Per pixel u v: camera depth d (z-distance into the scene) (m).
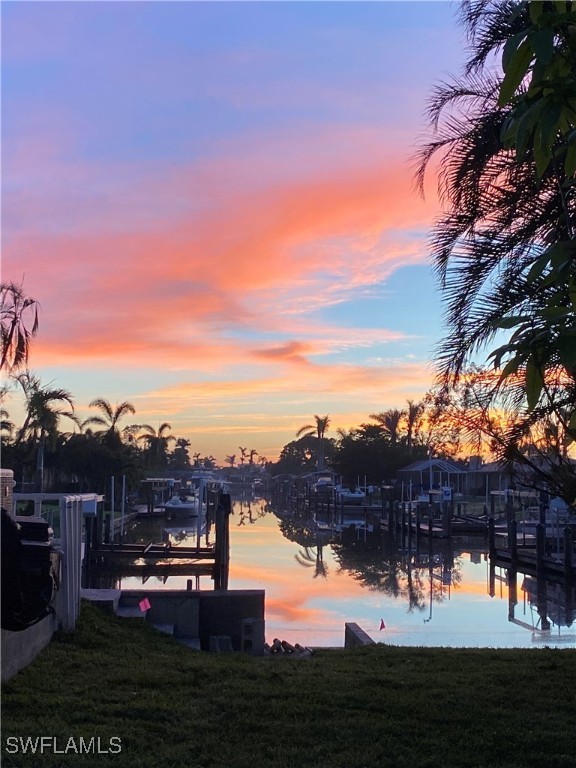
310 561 35.66
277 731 5.81
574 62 2.96
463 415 7.54
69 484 55.84
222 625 12.73
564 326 2.71
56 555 8.47
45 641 8.42
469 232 7.98
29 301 14.51
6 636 6.72
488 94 8.21
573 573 26.39
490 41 7.87
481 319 7.59
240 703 6.52
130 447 65.06
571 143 3.11
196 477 76.00
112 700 6.44
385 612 21.02
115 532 47.12
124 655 8.58
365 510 74.56
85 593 12.03
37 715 5.89
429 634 17.03
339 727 5.94
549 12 3.08
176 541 45.91
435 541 45.84
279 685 7.34
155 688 6.99
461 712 6.52
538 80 2.85
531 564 30.83
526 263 7.50
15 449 41.91
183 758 5.09
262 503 123.12
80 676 7.26
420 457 86.88
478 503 70.31
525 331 2.82
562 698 7.10
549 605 22.77
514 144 3.41
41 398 37.50
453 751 5.50
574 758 5.41
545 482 6.59
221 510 26.89
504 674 8.17
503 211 7.84
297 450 163.88
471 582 28.58
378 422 95.12
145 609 11.88
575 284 3.02
